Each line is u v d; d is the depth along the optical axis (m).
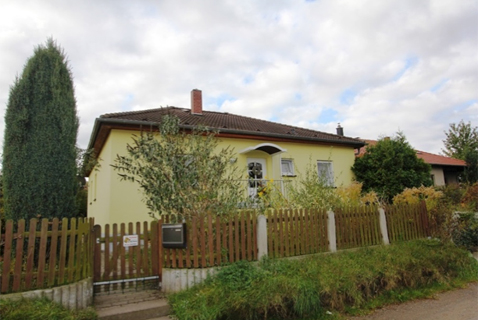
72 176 5.33
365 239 7.16
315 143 13.56
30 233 4.09
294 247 6.16
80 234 4.54
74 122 5.55
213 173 5.79
